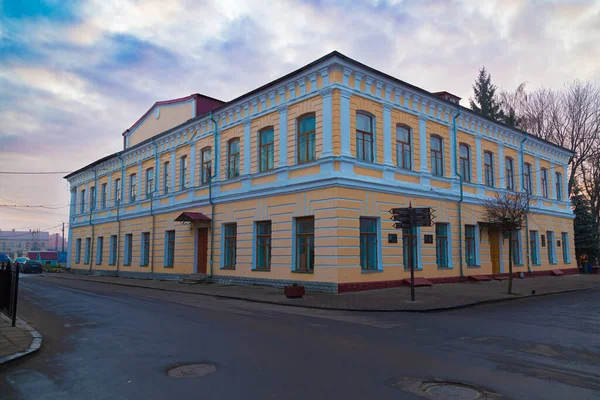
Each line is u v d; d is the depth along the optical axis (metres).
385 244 19.02
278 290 18.53
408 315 12.56
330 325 10.61
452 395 5.49
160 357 7.38
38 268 42.31
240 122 22.58
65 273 39.44
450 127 23.28
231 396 5.44
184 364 6.95
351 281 17.38
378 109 19.59
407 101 21.03
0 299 11.52
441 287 19.58
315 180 17.92
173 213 27.33
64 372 6.63
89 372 6.60
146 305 14.50
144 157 31.14
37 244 138.12
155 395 5.52
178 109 28.80
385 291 17.67
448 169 22.89
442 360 7.18
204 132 25.28
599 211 37.78
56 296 17.62
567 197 33.53
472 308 14.16
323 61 18.09
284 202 19.53
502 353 7.73
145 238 30.69
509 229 18.67
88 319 11.52
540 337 9.23
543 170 31.52
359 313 12.91
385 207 19.22
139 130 33.38
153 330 9.83
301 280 18.38
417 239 20.69
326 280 17.28
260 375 6.31
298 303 14.56
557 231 31.73
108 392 5.68
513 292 17.95
